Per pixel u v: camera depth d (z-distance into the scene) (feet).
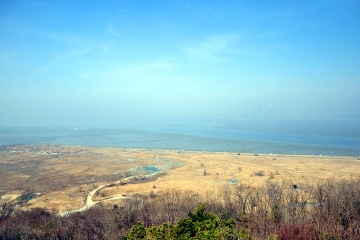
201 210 83.46
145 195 223.30
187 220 75.15
